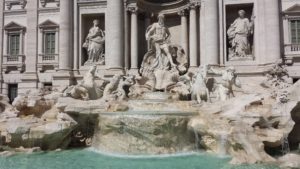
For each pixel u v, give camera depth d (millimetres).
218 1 30734
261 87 26594
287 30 29969
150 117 19453
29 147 20547
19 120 21312
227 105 20922
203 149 20109
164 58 30656
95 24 34125
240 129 17859
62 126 20812
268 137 18203
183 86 27328
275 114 19703
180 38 34688
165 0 35344
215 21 30078
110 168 15555
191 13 31641
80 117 22344
